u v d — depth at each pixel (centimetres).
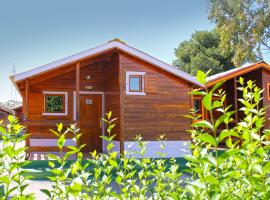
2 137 198
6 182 170
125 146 1164
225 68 3594
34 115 1291
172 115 1235
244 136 184
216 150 143
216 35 3797
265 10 2523
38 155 1193
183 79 1259
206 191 148
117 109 1207
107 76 1337
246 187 181
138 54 1188
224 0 2730
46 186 793
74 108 1339
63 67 1156
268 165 162
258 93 219
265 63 1502
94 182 244
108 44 1155
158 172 260
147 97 1215
